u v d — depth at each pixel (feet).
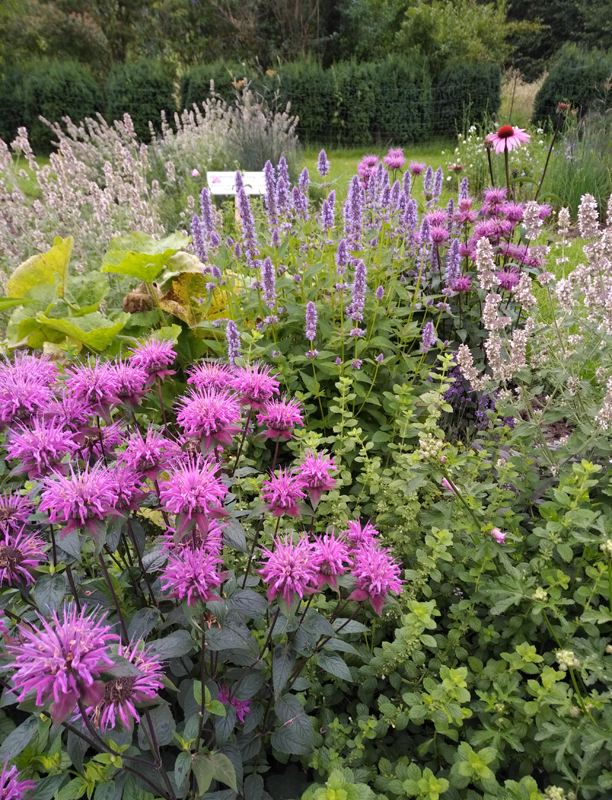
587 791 5.07
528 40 80.64
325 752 5.62
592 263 8.70
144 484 5.29
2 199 19.36
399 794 5.16
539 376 9.57
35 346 11.40
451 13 64.75
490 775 4.76
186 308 12.32
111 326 10.59
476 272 12.96
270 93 47.42
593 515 6.22
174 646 4.55
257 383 5.89
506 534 6.67
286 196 12.20
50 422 5.02
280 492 5.23
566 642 6.14
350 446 8.48
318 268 10.89
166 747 5.62
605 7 77.41
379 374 11.08
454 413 12.46
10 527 4.84
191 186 25.81
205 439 5.02
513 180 15.75
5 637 4.67
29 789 4.47
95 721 3.66
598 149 29.37
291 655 4.99
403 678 6.40
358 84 48.57
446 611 7.64
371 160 15.40
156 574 6.33
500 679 5.81
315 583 4.88
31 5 65.41
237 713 5.58
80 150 26.86
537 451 8.39
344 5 71.41
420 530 7.72
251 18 71.61
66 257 12.68
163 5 73.92
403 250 11.83
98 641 3.40
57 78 47.14
